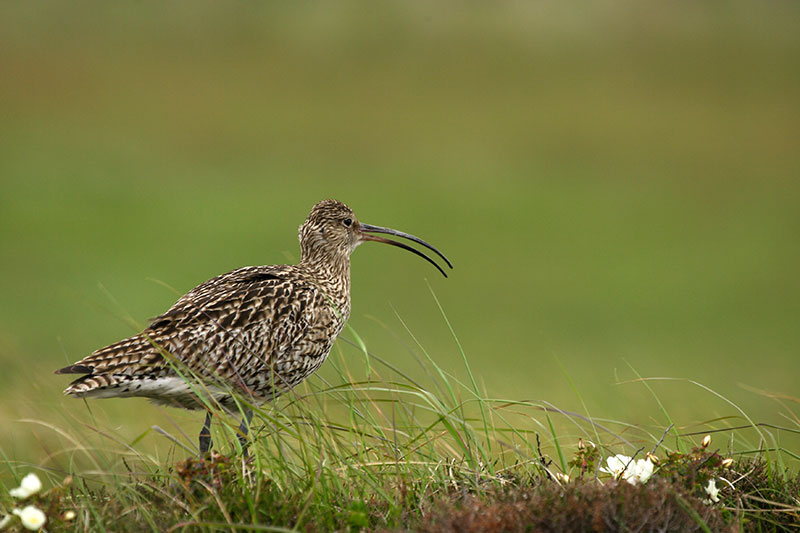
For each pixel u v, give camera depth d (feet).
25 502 20.58
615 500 18.97
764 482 22.59
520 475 23.13
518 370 58.44
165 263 93.86
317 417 24.41
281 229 115.24
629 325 77.15
